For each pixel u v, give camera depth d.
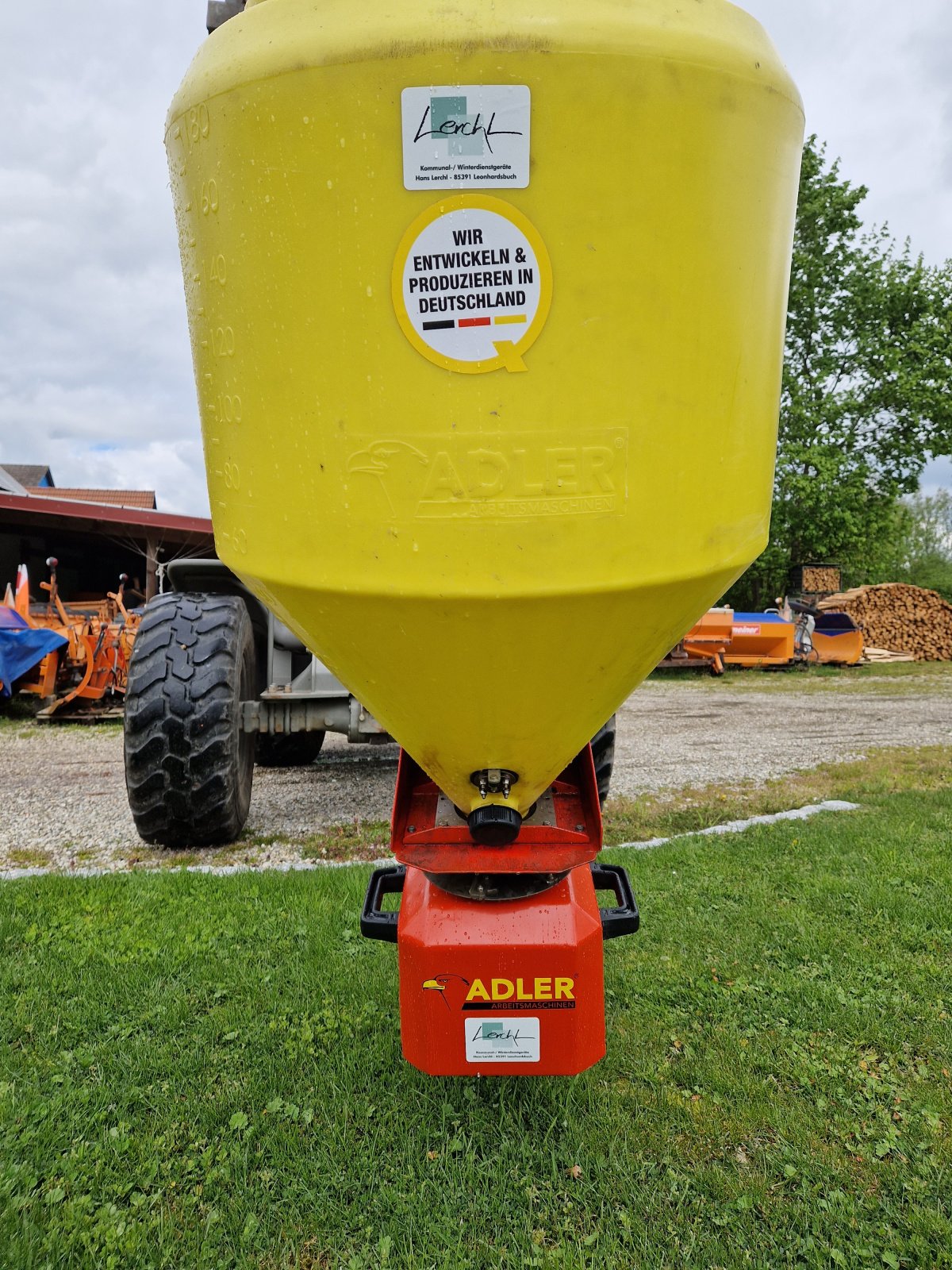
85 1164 2.03
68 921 3.32
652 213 1.27
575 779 2.13
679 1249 1.82
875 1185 2.01
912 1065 2.47
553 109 1.21
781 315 1.55
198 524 14.80
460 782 1.87
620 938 3.26
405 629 1.46
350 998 2.77
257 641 5.64
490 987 1.80
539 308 1.26
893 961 3.08
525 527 1.31
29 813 5.36
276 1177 2.02
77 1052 2.46
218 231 1.42
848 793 6.07
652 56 1.23
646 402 1.31
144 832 4.31
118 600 10.34
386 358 1.29
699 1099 2.31
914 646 18.91
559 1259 1.78
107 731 8.66
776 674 15.27
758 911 3.51
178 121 1.46
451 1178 2.01
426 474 1.31
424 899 1.92
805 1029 2.64
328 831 4.86
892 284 22.00
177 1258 1.80
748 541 1.52
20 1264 1.74
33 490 33.00
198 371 1.58
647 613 1.47
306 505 1.39
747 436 1.47
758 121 1.36
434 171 1.23
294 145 1.29
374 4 1.24
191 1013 2.70
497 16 1.20
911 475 22.30
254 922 3.31
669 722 9.73
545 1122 2.22
